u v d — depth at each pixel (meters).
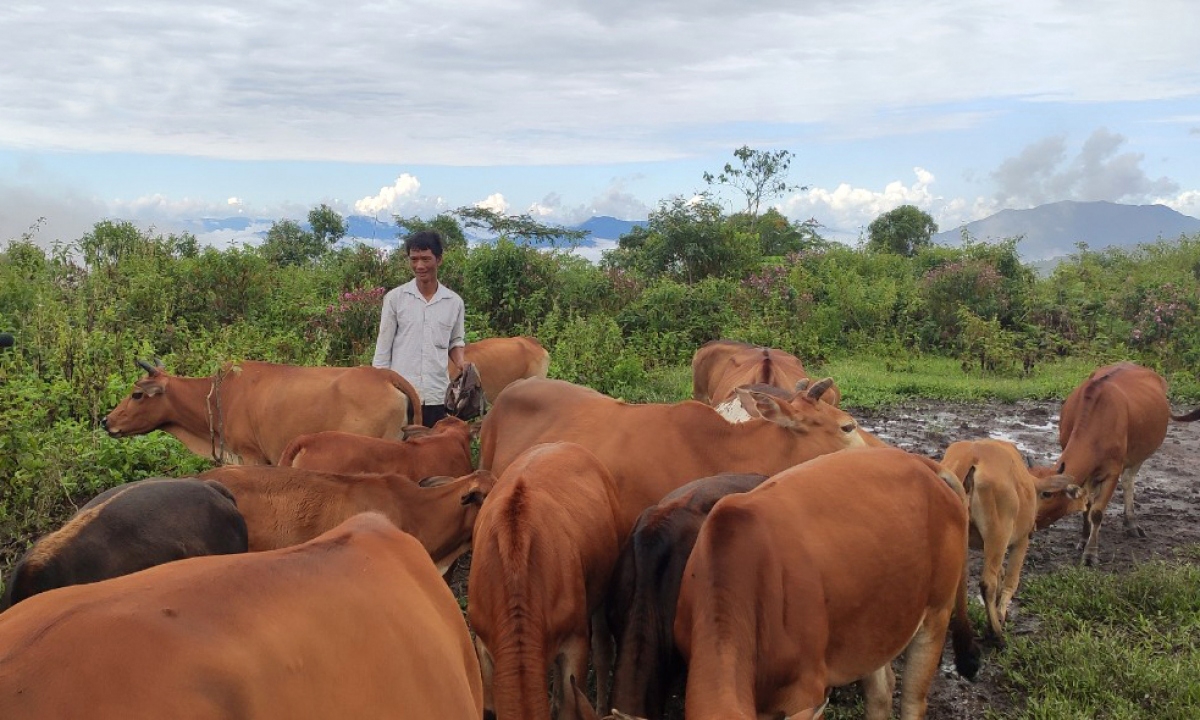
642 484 5.79
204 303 13.62
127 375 9.76
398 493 5.43
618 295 16.81
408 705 2.28
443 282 15.59
